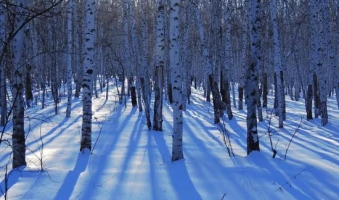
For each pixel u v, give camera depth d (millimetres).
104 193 5980
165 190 6098
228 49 17422
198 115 18703
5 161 8336
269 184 6250
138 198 5758
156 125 13070
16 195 5867
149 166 7676
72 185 6371
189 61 25359
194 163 7684
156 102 13094
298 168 6996
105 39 27266
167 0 21438
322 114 14836
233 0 24219
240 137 11805
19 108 7469
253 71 8266
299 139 11211
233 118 17031
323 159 7902
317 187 6117
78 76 24875
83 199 5719
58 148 9641
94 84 27734
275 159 7664
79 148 9617
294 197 5727
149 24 24172
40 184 6422
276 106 18656
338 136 12078
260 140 10828
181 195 5867
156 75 13094
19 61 7266
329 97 32531
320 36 15500
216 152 9016
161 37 12906
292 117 18156
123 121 15391
